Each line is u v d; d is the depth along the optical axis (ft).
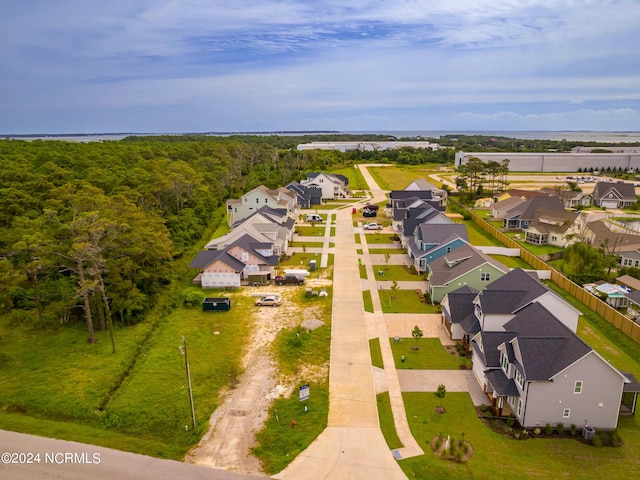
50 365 109.60
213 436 84.43
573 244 186.91
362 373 106.22
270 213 229.04
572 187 346.95
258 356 114.21
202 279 163.73
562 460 77.92
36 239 110.52
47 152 278.87
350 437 83.51
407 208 247.29
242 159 444.96
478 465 75.97
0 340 122.31
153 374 105.81
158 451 80.48
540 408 85.56
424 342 121.60
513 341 92.12
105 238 125.70
